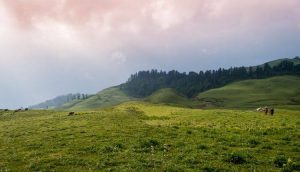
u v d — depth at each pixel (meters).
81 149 29.42
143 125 46.59
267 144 30.77
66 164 24.34
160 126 45.31
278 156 24.98
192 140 32.69
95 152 28.23
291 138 34.22
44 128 48.69
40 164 24.61
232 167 22.81
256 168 22.64
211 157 25.50
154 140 31.17
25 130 48.00
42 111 102.75
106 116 65.31
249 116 59.41
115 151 28.23
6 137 41.47
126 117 64.00
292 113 73.50
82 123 52.53
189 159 24.72
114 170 22.28
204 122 52.34
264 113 69.31
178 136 35.38
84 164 24.25
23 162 25.83
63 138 36.31
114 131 39.66
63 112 97.00
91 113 79.75
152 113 80.69
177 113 74.44
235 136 34.56
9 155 28.73
